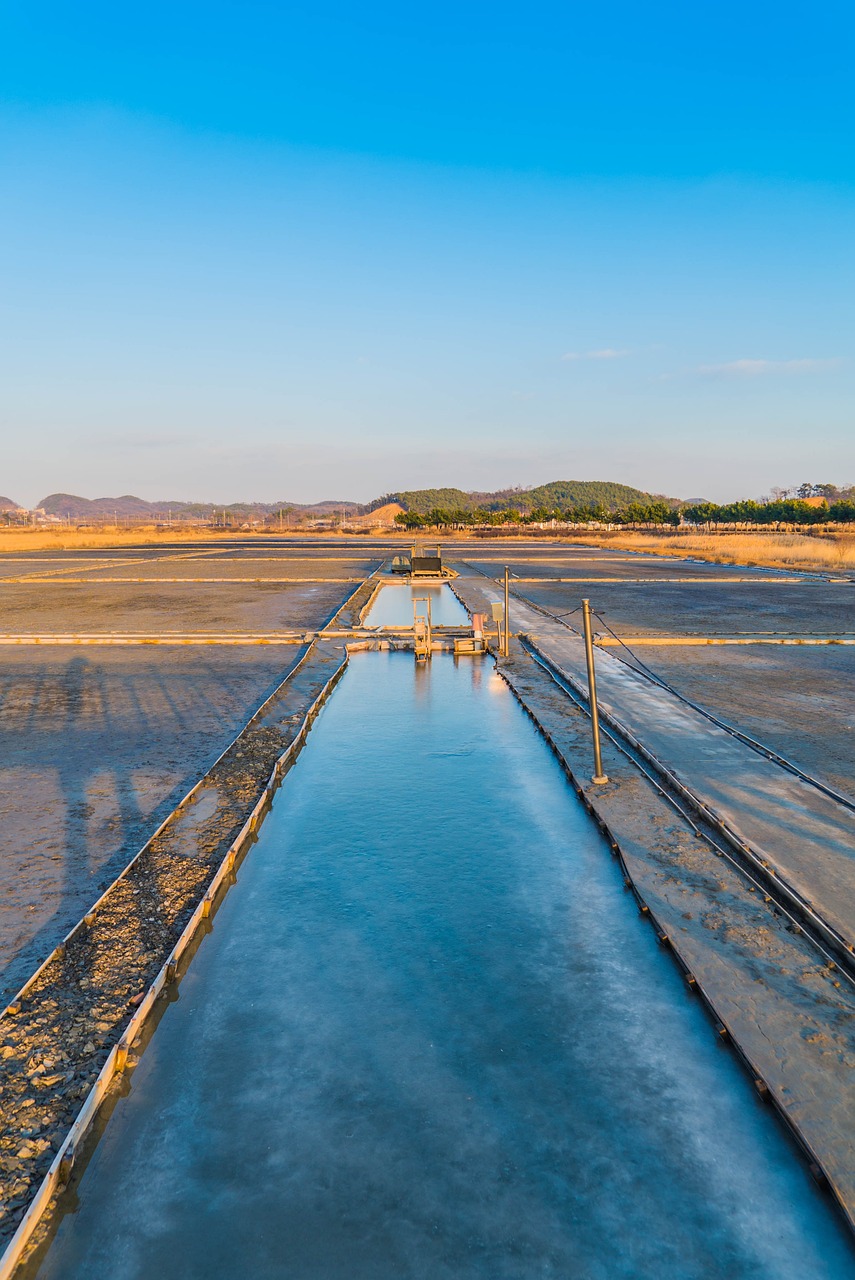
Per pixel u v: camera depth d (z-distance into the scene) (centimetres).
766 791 762
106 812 746
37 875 617
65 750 944
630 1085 393
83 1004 455
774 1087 375
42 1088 387
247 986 480
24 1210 319
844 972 471
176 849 664
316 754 949
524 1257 303
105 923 545
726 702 1141
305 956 512
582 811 759
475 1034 432
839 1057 397
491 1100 382
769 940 510
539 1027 439
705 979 466
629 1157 348
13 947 515
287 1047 423
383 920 558
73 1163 345
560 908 573
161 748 952
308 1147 355
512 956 511
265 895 596
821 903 539
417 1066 407
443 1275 295
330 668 1448
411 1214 321
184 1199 330
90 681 1341
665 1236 312
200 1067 408
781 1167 344
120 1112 377
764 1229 315
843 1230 314
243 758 907
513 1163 345
